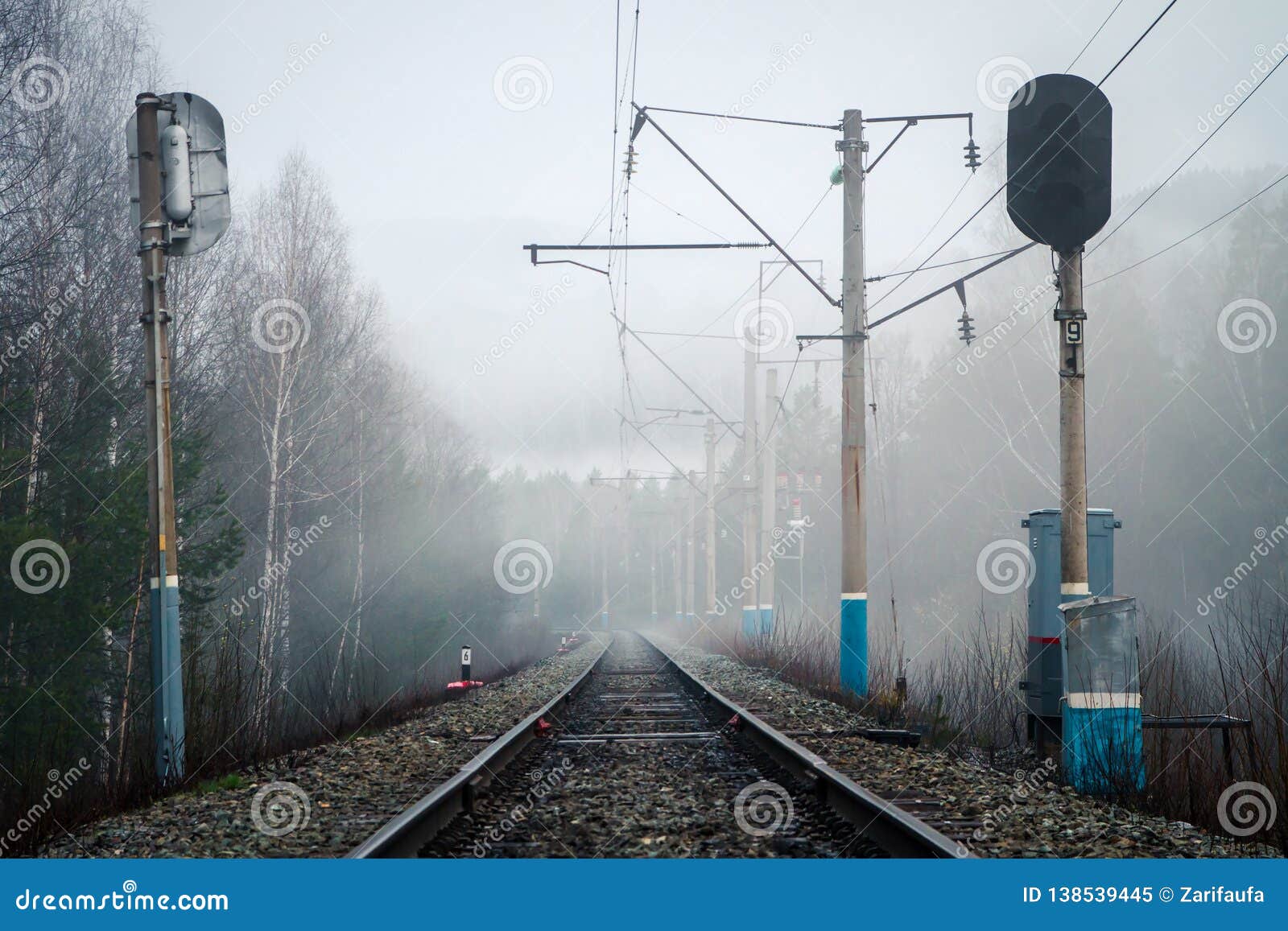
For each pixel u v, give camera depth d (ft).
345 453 110.93
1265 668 29.71
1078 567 30.86
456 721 47.47
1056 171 30.73
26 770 39.24
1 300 60.90
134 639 63.72
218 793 28.91
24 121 61.87
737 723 40.83
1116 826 22.31
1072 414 31.12
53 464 62.08
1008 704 41.78
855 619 57.62
